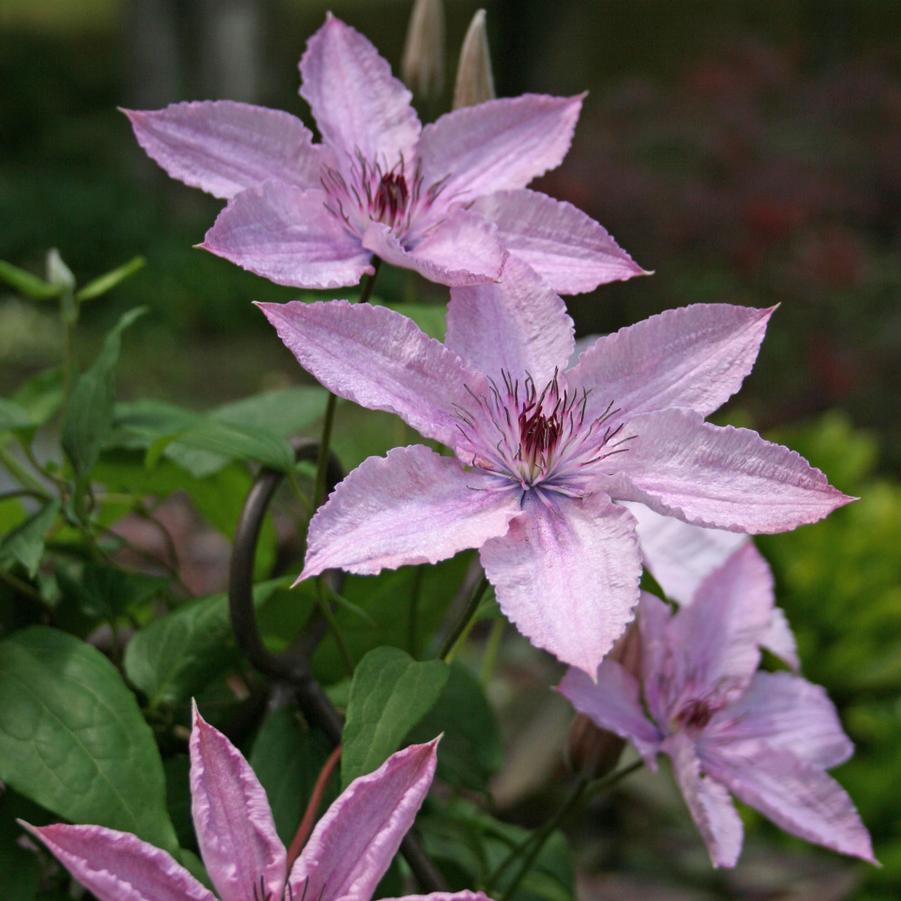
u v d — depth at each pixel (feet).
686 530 1.92
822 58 12.89
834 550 4.96
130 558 5.64
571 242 1.67
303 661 1.72
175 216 12.78
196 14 12.80
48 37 19.15
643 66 16.96
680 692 1.87
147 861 1.40
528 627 1.49
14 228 11.80
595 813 3.92
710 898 3.61
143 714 1.74
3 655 1.60
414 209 1.71
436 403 1.59
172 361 10.35
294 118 1.70
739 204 8.79
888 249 10.30
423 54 2.07
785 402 8.90
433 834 1.96
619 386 1.64
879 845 4.03
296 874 1.43
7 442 2.15
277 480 1.72
